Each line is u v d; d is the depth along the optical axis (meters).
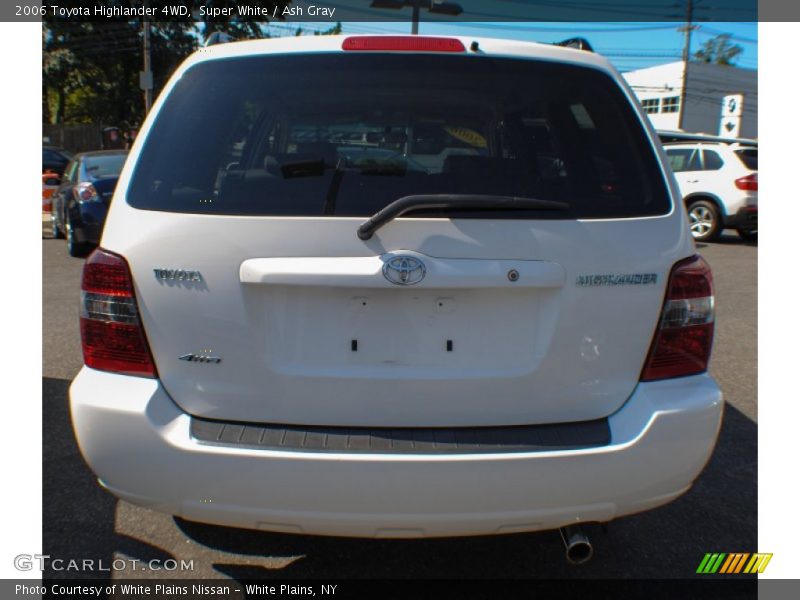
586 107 2.36
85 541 2.82
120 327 2.12
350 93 2.39
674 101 40.16
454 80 2.37
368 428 2.12
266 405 2.11
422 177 2.16
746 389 4.75
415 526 2.05
